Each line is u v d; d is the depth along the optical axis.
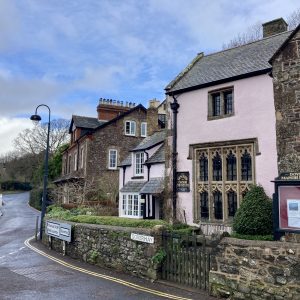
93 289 8.66
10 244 16.67
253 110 12.98
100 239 11.73
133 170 21.91
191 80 15.64
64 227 13.87
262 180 12.38
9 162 85.44
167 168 15.56
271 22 16.95
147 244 9.80
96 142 29.33
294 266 6.80
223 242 8.00
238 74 13.45
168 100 15.98
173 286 8.77
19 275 10.27
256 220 10.71
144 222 11.45
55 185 39.03
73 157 33.75
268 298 7.09
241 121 13.28
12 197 65.19
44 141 64.06
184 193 14.77
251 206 10.98
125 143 30.41
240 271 7.60
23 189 78.75
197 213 14.27
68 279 9.75
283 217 7.86
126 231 10.62
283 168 9.80
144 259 9.82
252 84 13.15
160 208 17.23
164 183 16.08
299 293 6.66
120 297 7.93
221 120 13.93
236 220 11.24
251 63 13.90
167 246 9.37
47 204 39.06
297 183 7.72
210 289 8.05
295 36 9.99
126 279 9.70
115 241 11.03
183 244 9.00
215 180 13.96
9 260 12.65
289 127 9.81
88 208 22.25
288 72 10.02
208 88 14.56
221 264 7.96
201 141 14.47
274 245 7.17
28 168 75.56
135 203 20.28
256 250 7.40
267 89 12.67
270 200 11.27
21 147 68.19
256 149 12.66
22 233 21.31
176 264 9.09
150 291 8.41
